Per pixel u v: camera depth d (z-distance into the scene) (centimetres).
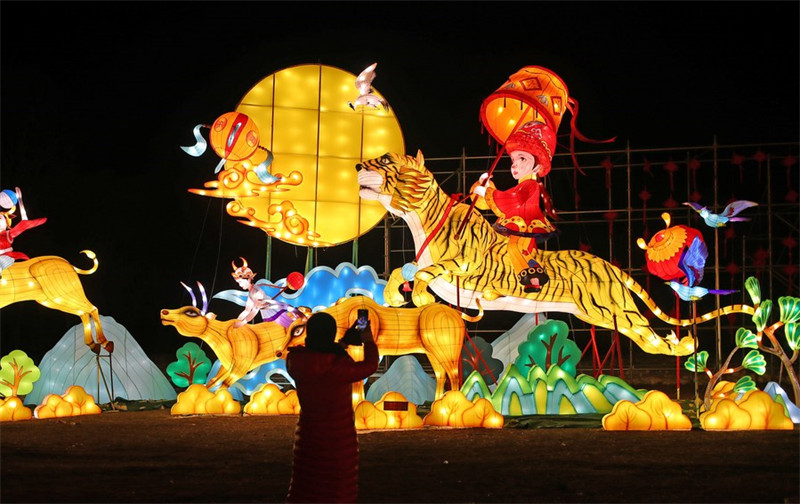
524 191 1429
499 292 1438
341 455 618
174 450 1030
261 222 1656
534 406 1334
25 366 1502
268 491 789
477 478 845
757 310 1362
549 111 1450
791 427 1186
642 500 747
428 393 1602
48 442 1101
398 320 1359
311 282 1650
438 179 2659
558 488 797
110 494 780
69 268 1500
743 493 771
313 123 1731
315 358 625
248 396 1697
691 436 1118
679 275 1399
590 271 1448
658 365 2394
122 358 1636
